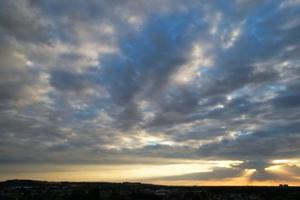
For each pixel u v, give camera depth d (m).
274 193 154.25
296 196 144.12
